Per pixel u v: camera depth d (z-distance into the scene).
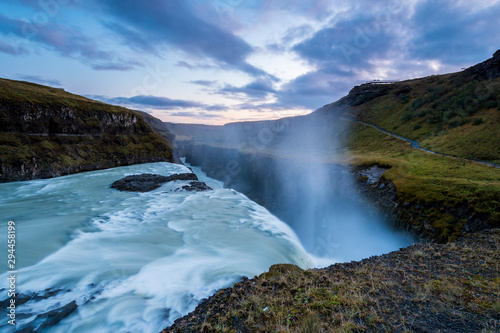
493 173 23.16
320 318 5.23
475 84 54.22
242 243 18.78
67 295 9.91
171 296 10.03
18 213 23.28
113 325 7.97
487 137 34.22
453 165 28.34
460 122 44.41
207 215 26.05
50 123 51.66
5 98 44.94
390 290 6.68
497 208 15.69
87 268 12.71
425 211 19.56
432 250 10.72
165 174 53.00
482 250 10.27
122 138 68.69
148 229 20.31
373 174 31.22
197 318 6.21
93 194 32.19
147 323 8.09
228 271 13.03
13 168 39.50
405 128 60.38
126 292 10.30
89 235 18.05
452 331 4.68
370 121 81.19
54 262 13.27
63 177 44.28
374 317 5.17
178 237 19.00
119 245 16.45
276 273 8.87
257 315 5.67
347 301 5.85
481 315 5.23
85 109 61.72
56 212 23.83
